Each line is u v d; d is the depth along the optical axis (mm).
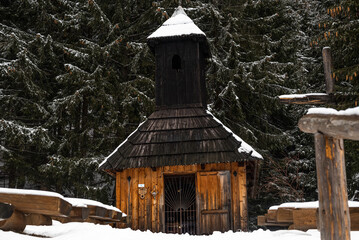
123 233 5707
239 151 11266
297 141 20641
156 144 11906
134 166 11422
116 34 19156
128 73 20141
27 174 18641
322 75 20016
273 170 18781
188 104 12969
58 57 19750
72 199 5836
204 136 11844
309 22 21875
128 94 18047
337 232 3000
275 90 19188
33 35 19891
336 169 3084
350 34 11578
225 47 19797
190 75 13250
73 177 18125
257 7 19719
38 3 18812
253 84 18719
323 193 3088
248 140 18062
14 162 17578
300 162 19297
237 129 18672
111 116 17875
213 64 18781
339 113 2861
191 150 11516
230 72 18297
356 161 12570
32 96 18312
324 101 7496
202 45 14000
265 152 18562
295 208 5562
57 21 18562
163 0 18781
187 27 13688
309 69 21156
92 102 17828
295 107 20250
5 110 18172
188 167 11586
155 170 11727
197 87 13109
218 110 18938
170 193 12883
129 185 11805
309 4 21438
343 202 3059
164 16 18141
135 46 18500
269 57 18266
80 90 17672
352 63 13398
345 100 10398
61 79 18016
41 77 18641
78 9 19453
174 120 12562
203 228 11109
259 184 18844
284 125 21391
